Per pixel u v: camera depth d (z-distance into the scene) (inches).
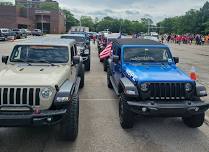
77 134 260.1
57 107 229.3
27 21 4530.0
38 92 223.3
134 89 271.3
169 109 258.2
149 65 335.9
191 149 243.0
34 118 216.7
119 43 379.6
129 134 273.0
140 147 245.0
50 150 235.6
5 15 4057.6
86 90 452.4
